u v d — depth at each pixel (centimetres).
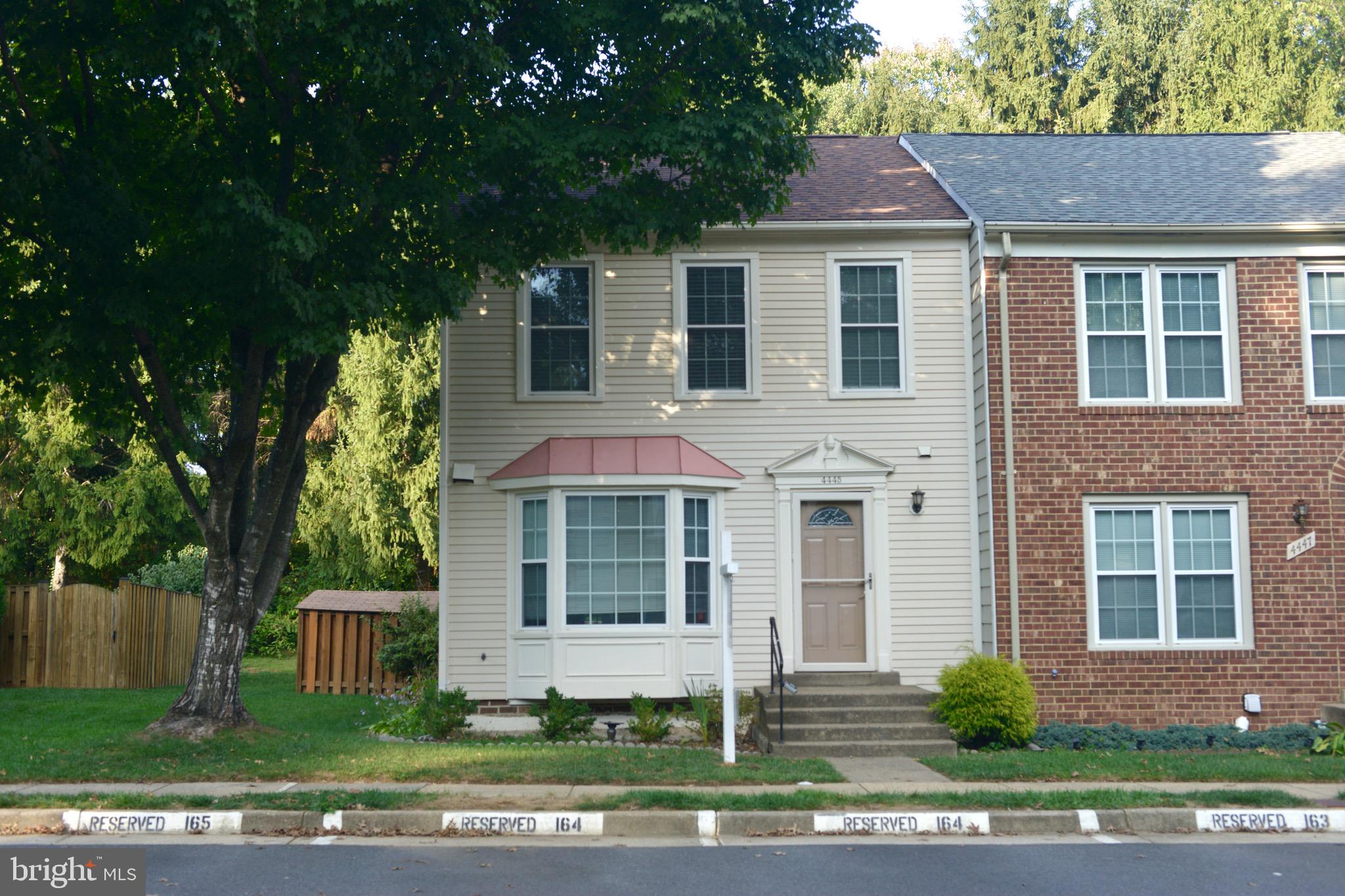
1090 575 1552
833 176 1848
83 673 2048
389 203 1237
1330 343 1602
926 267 1642
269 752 1218
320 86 1284
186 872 821
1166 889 802
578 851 902
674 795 1020
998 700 1396
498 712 1541
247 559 1348
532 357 1622
